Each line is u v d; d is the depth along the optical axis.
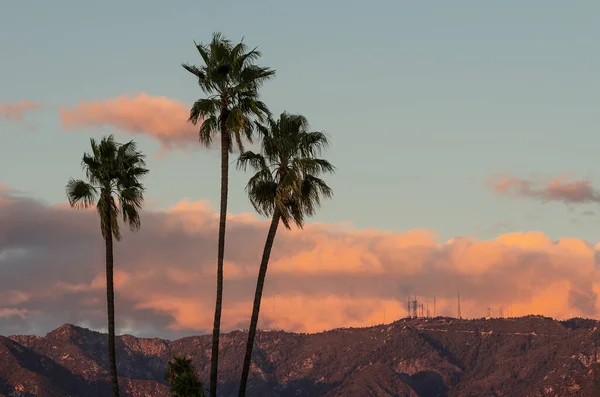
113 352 151.88
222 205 140.62
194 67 143.75
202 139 142.62
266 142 145.12
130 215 159.75
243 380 138.12
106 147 159.62
